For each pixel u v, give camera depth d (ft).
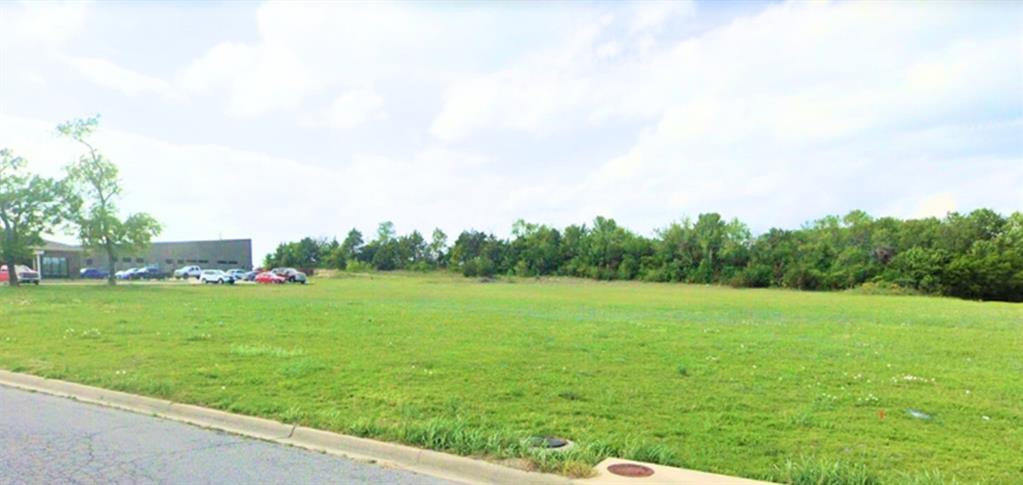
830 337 46.44
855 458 15.74
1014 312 87.51
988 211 197.57
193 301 77.36
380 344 37.14
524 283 230.07
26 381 25.53
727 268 234.79
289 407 20.33
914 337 47.91
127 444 17.06
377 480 14.42
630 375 27.78
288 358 30.60
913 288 185.16
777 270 219.41
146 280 184.75
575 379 26.55
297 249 327.06
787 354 35.81
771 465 15.08
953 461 15.64
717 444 16.90
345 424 18.24
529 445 16.24
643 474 14.32
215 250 289.74
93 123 119.44
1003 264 168.04
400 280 227.20
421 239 316.19
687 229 256.73
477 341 39.50
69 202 118.83
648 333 46.03
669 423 19.19
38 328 42.73
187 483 14.05
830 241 220.64
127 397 22.31
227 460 15.78
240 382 24.40
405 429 17.42
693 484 13.70
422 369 28.25
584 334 44.68
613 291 159.63
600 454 15.79
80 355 30.91
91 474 14.51
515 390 23.89
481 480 14.64
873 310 89.30
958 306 106.83
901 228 213.87
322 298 93.40
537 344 38.37
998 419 20.58
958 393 25.08
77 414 20.44
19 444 16.84
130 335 39.24
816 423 19.44
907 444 17.19
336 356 31.73
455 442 16.39
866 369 30.91
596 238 279.90
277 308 66.90
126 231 126.52
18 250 113.70
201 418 20.03
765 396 23.62
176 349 33.24
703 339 42.63
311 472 14.93
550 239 289.33
